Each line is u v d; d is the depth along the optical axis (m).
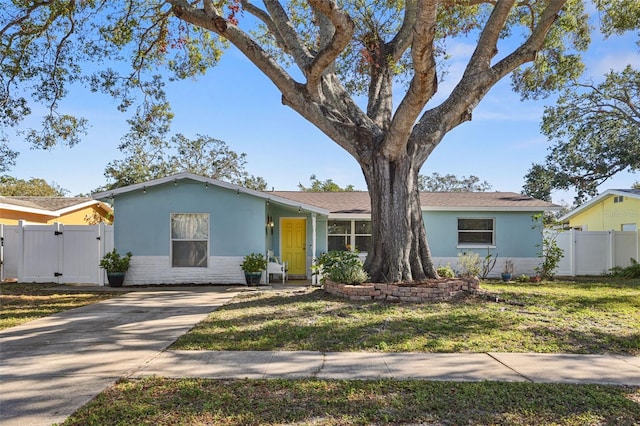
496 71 10.87
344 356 5.74
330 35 12.35
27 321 8.14
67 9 11.09
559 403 4.16
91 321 8.11
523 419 3.83
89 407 4.08
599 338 6.62
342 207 17.00
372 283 10.37
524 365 5.37
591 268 17.39
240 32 10.40
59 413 3.96
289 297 10.51
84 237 14.37
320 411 3.98
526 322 7.57
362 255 16.50
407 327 7.20
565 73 13.95
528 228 16.77
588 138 24.05
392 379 4.82
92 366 5.34
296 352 5.92
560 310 8.70
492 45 10.73
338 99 11.85
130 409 4.01
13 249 15.73
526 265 16.67
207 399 4.26
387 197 10.81
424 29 7.34
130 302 10.38
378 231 10.89
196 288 13.23
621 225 19.36
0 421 3.79
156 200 14.14
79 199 21.97
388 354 5.82
